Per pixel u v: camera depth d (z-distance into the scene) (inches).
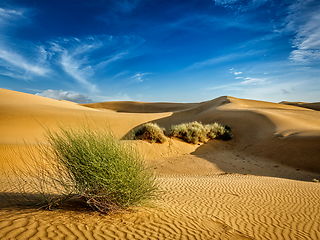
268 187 357.1
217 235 155.3
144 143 697.0
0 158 402.3
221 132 995.9
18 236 107.7
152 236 137.7
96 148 169.0
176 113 2123.5
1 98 1620.3
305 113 1443.2
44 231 119.6
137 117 1608.0
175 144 774.5
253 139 951.6
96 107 4244.6
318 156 636.7
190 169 560.7
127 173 169.3
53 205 169.3
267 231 179.6
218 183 375.6
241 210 230.7
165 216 179.3
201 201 253.1
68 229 128.0
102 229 136.4
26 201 184.7
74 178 174.1
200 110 2373.3
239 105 2058.3
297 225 200.2
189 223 171.3
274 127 994.7
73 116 1258.0
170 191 296.0
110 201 168.4
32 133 964.6
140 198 177.5
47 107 1482.5
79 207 175.8
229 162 663.8
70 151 170.1
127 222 154.4
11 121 1063.6
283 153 722.2
